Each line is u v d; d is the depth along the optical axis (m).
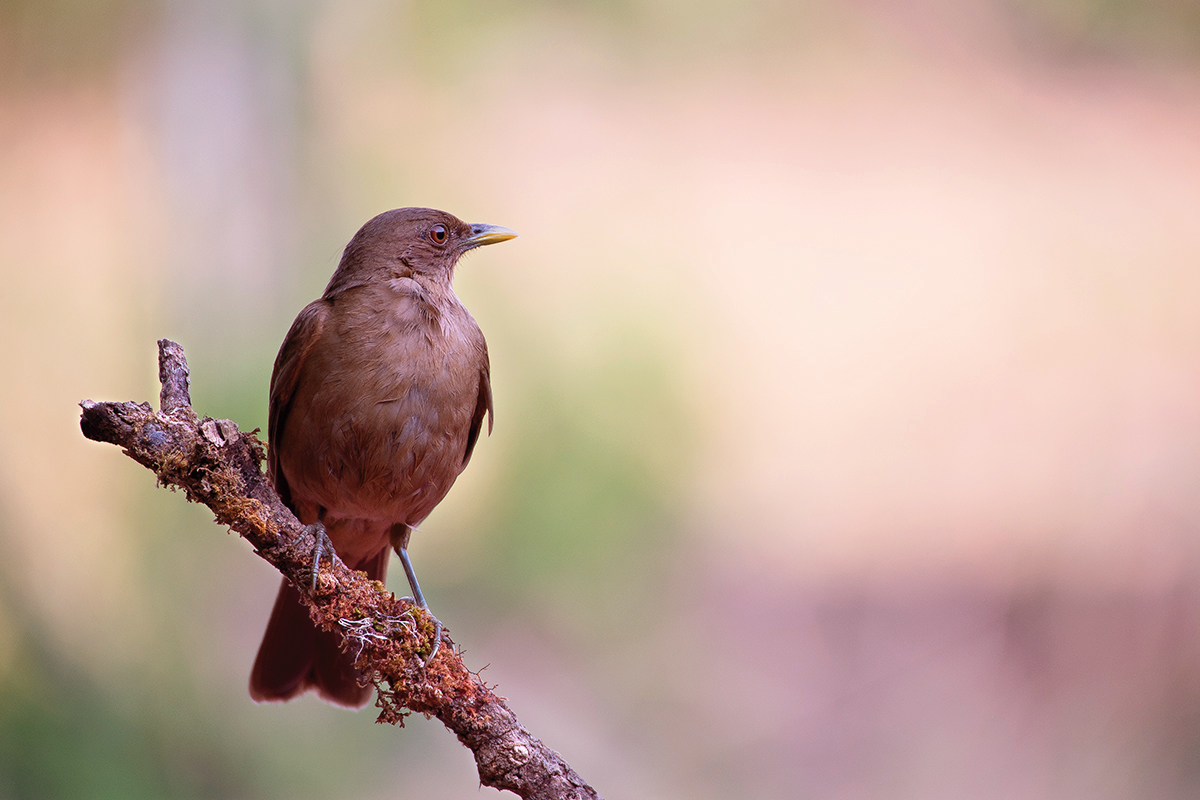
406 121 12.30
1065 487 15.45
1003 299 16.67
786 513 16.38
